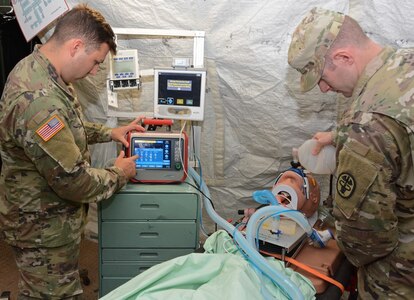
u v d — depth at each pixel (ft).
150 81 6.93
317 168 5.16
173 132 5.80
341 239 3.85
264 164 7.15
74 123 4.65
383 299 3.90
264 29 6.37
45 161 4.23
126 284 3.74
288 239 4.72
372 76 3.55
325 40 3.70
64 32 4.45
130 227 5.32
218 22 6.48
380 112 3.29
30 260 4.73
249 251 4.15
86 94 7.13
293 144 6.89
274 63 6.48
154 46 6.77
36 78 4.29
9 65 8.09
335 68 3.74
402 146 3.24
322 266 4.56
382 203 3.37
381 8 5.87
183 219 5.36
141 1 6.47
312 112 6.63
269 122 6.82
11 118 4.20
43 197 4.60
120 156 5.30
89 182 4.46
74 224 4.87
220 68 6.72
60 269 4.83
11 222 4.65
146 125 6.11
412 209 3.58
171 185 5.52
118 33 6.30
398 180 3.40
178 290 3.53
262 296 3.67
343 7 6.07
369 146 3.30
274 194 5.29
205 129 7.11
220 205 7.61
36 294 4.82
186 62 6.04
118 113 6.68
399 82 3.31
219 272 3.93
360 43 3.70
